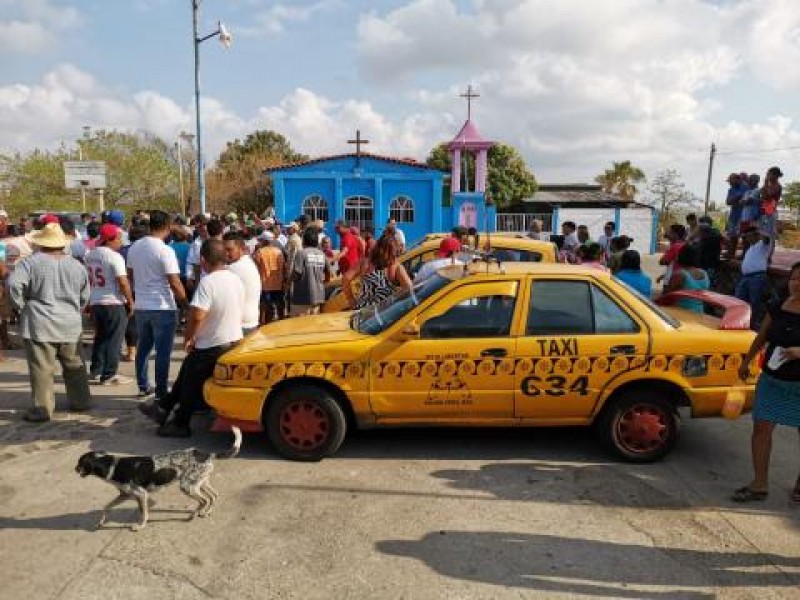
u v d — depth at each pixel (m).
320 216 23.11
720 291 12.48
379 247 7.16
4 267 8.91
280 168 22.70
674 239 10.15
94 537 4.04
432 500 4.57
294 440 5.20
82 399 6.41
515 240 8.65
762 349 5.00
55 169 35.41
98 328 7.43
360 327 5.51
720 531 4.16
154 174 36.34
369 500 4.56
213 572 3.67
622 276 7.06
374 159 22.81
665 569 3.73
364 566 3.74
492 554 3.88
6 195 34.91
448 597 3.46
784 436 5.93
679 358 5.08
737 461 5.33
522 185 40.59
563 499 4.60
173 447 5.53
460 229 9.02
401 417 5.20
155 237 6.40
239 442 4.31
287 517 4.30
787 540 4.06
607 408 5.21
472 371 5.08
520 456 5.38
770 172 11.41
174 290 6.45
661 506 4.51
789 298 4.34
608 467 5.16
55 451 5.43
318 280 9.36
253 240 11.77
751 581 3.62
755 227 11.62
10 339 9.66
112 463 4.03
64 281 6.03
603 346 5.08
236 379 5.13
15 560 3.78
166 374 6.56
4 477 4.93
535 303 5.17
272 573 3.66
